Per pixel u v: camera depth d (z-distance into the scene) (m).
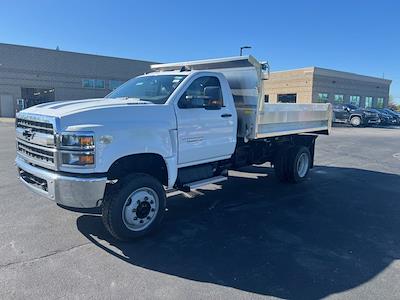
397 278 3.97
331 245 4.85
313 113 8.85
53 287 3.60
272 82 50.56
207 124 5.83
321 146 16.22
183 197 7.08
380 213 6.32
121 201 4.62
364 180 9.05
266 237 5.08
